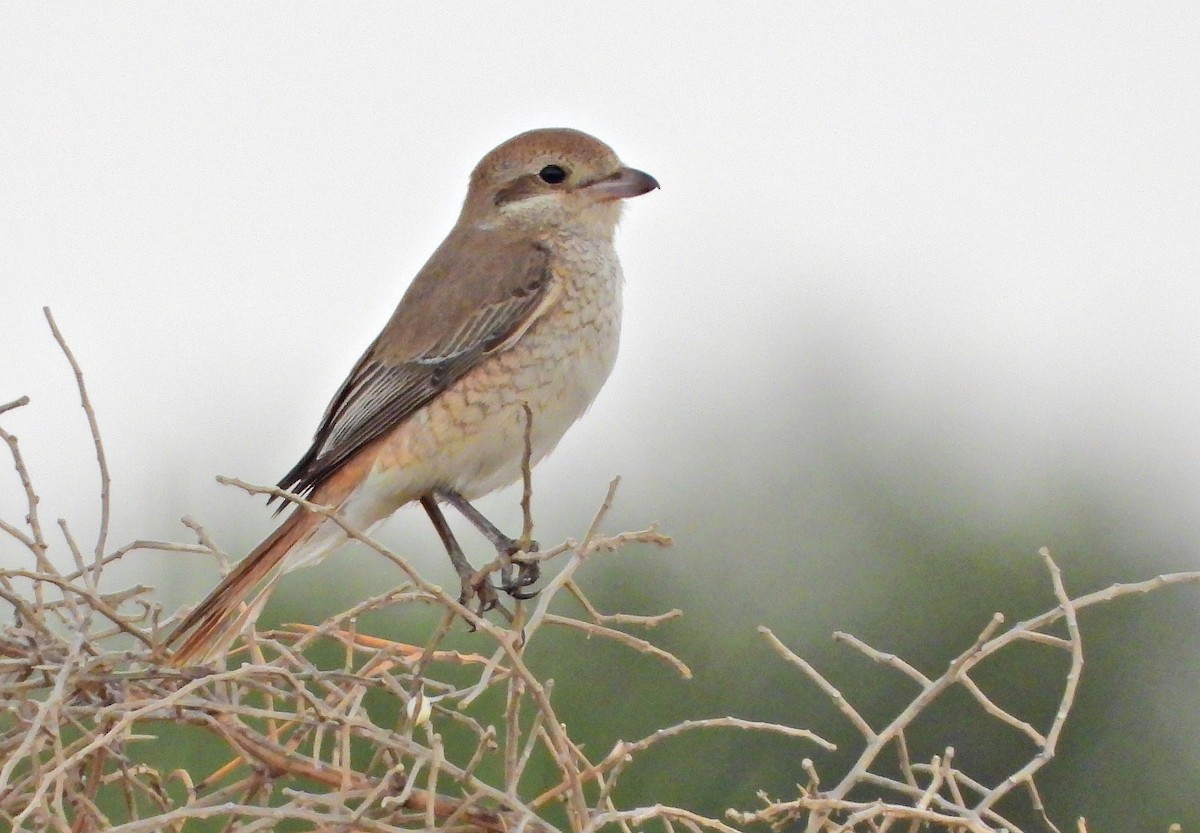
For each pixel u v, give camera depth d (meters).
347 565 12.91
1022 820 13.02
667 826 6.73
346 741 6.76
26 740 6.25
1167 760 13.15
